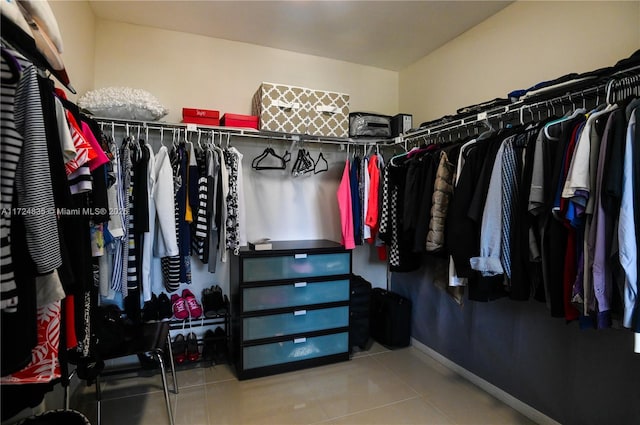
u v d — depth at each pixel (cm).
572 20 191
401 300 294
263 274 236
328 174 305
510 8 227
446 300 256
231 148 235
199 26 257
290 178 292
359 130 279
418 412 197
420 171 222
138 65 254
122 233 169
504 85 231
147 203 194
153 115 219
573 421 173
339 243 284
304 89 260
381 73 334
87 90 226
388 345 289
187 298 253
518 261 159
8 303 67
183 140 240
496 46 237
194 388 220
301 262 247
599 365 163
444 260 226
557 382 181
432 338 271
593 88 152
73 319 108
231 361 254
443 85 285
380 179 266
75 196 107
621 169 118
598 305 125
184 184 213
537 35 210
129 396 209
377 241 269
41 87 87
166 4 228
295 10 236
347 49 295
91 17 233
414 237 216
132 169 194
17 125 74
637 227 115
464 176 182
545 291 151
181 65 265
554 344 182
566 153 139
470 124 213
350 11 237
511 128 175
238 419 188
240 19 247
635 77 139
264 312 235
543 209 148
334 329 257
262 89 249
